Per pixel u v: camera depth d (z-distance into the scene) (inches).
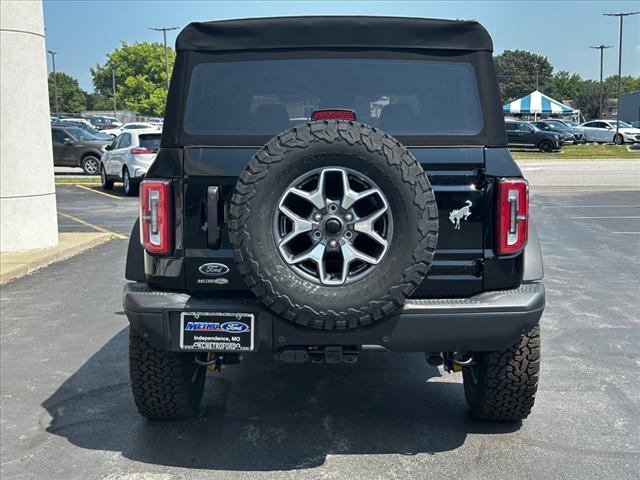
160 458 161.2
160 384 168.2
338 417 183.3
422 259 134.8
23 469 156.6
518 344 162.2
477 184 148.0
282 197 134.7
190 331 146.7
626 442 167.5
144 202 148.3
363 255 135.1
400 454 161.8
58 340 251.9
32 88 398.6
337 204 134.3
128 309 149.9
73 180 910.4
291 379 212.1
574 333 257.1
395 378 212.8
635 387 203.6
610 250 431.2
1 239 396.2
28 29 392.5
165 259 148.9
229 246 147.6
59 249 410.3
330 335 143.2
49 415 186.4
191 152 149.4
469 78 155.3
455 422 179.6
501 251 145.8
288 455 161.8
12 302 305.6
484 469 154.4
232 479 151.1
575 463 156.8
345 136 132.6
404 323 143.2
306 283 135.0
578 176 956.6
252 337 145.3
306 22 156.5
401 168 133.0
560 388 202.5
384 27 156.6
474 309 143.8
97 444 168.7
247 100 156.3
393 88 157.2
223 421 181.2
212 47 156.3
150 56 4867.1
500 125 151.3
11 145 394.6
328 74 157.3
